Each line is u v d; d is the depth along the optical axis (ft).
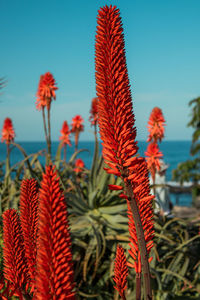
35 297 3.07
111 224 14.06
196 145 46.09
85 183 15.69
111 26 3.52
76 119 22.08
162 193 20.93
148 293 3.73
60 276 2.78
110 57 3.45
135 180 3.49
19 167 14.25
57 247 2.82
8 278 3.87
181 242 14.17
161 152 13.28
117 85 3.45
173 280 13.33
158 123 15.31
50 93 16.92
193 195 41.81
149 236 4.40
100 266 13.51
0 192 13.87
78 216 14.48
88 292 12.44
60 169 16.20
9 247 3.84
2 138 19.74
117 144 3.43
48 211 2.86
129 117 3.49
